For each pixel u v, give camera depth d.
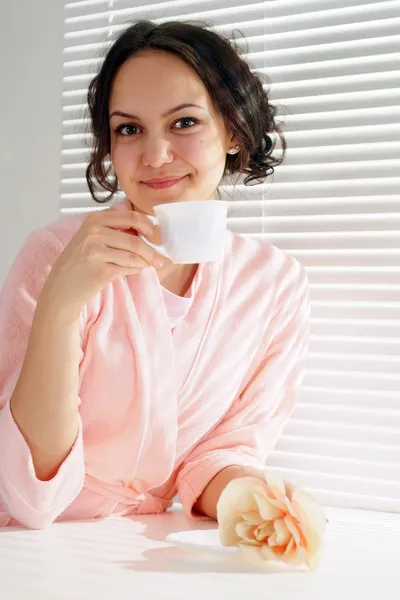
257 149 1.69
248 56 1.92
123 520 1.47
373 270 1.79
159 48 1.44
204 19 1.97
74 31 2.12
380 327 1.78
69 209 2.11
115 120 1.46
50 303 1.25
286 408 1.70
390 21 1.79
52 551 1.20
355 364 1.80
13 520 1.41
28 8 2.16
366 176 1.80
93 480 1.48
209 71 1.45
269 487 1.18
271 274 1.68
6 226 2.17
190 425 1.56
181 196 1.44
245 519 1.17
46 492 1.30
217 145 1.48
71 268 1.24
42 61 2.14
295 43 1.87
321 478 1.83
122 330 1.46
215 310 1.58
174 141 1.43
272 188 1.89
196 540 1.27
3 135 2.18
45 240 1.46
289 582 1.08
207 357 1.57
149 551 1.22
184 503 1.52
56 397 1.29
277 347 1.69
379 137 1.79
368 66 1.80
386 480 1.78
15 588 0.99
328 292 1.83
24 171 2.15
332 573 1.13
